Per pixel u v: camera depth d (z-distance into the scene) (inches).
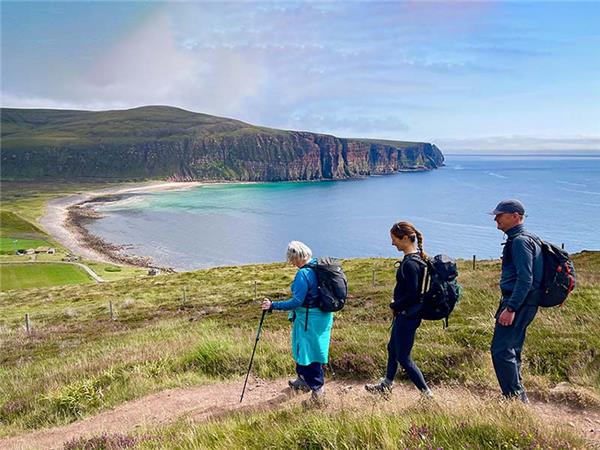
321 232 5767.7
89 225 6737.2
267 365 404.5
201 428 260.1
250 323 732.0
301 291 278.5
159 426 299.4
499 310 254.2
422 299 256.8
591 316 443.8
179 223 6771.7
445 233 5137.8
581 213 6156.5
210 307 1104.2
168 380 404.2
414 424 204.4
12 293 2148.1
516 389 249.3
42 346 844.0
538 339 378.6
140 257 4542.3
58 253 4581.7
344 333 501.7
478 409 222.1
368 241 5162.4
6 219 6368.1
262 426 245.9
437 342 422.3
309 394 325.1
